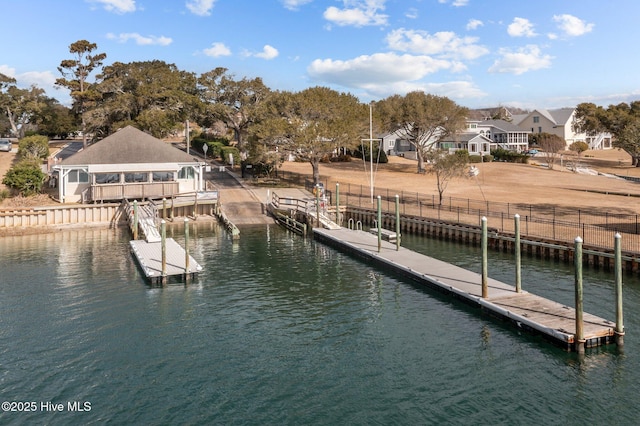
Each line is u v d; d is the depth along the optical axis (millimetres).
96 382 16266
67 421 14070
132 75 76938
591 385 15656
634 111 95812
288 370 17016
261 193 57938
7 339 19719
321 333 20266
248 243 39188
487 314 21797
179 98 76000
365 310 23016
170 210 48781
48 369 17172
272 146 60250
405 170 78688
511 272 28828
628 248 29406
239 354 18328
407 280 27984
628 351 17875
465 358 17734
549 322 19172
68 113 108125
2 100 98125
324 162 85875
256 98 80250
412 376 16484
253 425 13812
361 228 46688
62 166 48031
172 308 23406
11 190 50750
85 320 21844
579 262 17391
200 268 28703
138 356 18188
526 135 119875
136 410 14617
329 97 62844
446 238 40312
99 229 45469
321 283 27641
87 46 81562
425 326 20859
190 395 15422
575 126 115062
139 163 50781
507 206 46781
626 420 13828
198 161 54219
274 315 22438
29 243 39094
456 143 97125
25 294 25562
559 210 44656
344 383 16078
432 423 13758
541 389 15500
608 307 22406
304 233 41875
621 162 95812
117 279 28391
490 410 14383
